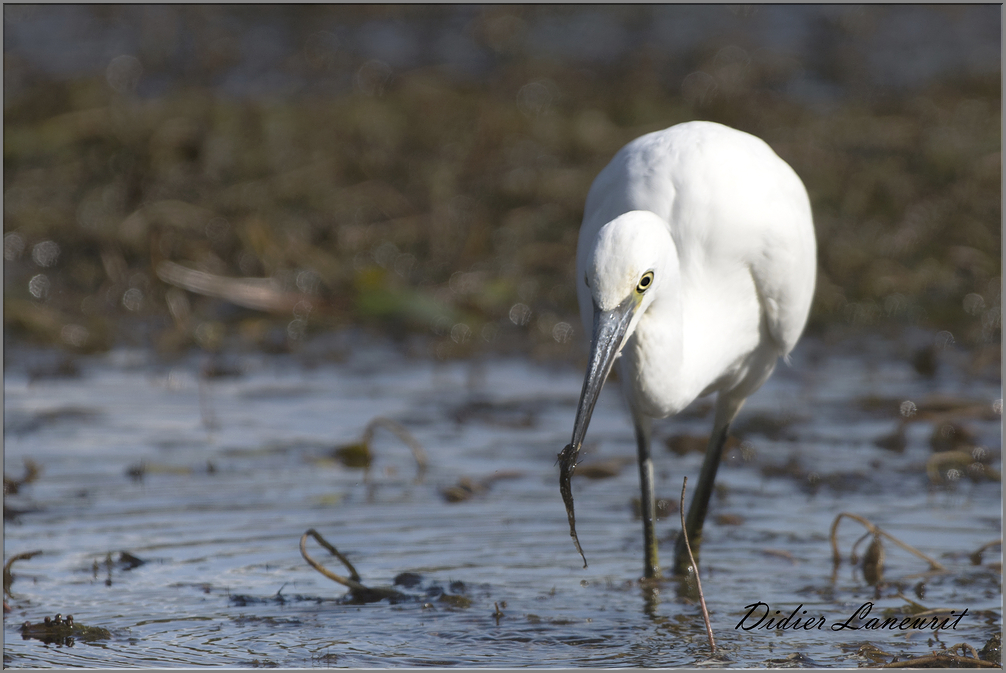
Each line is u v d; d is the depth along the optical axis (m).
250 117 19.09
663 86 21.58
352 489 9.18
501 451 10.09
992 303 13.90
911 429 10.68
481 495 9.05
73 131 18.09
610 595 7.37
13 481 9.02
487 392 11.68
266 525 8.43
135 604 7.13
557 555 8.02
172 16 25.98
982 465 9.53
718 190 7.95
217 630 6.76
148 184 16.53
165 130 17.73
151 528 8.36
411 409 11.16
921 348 12.92
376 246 15.27
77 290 14.41
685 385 7.34
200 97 20.27
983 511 8.73
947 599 7.24
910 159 18.06
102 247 14.91
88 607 7.08
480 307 13.86
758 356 8.59
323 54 23.64
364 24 26.16
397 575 7.57
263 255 14.66
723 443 8.48
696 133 8.23
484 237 15.33
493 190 16.64
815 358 12.76
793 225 8.17
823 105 20.84
